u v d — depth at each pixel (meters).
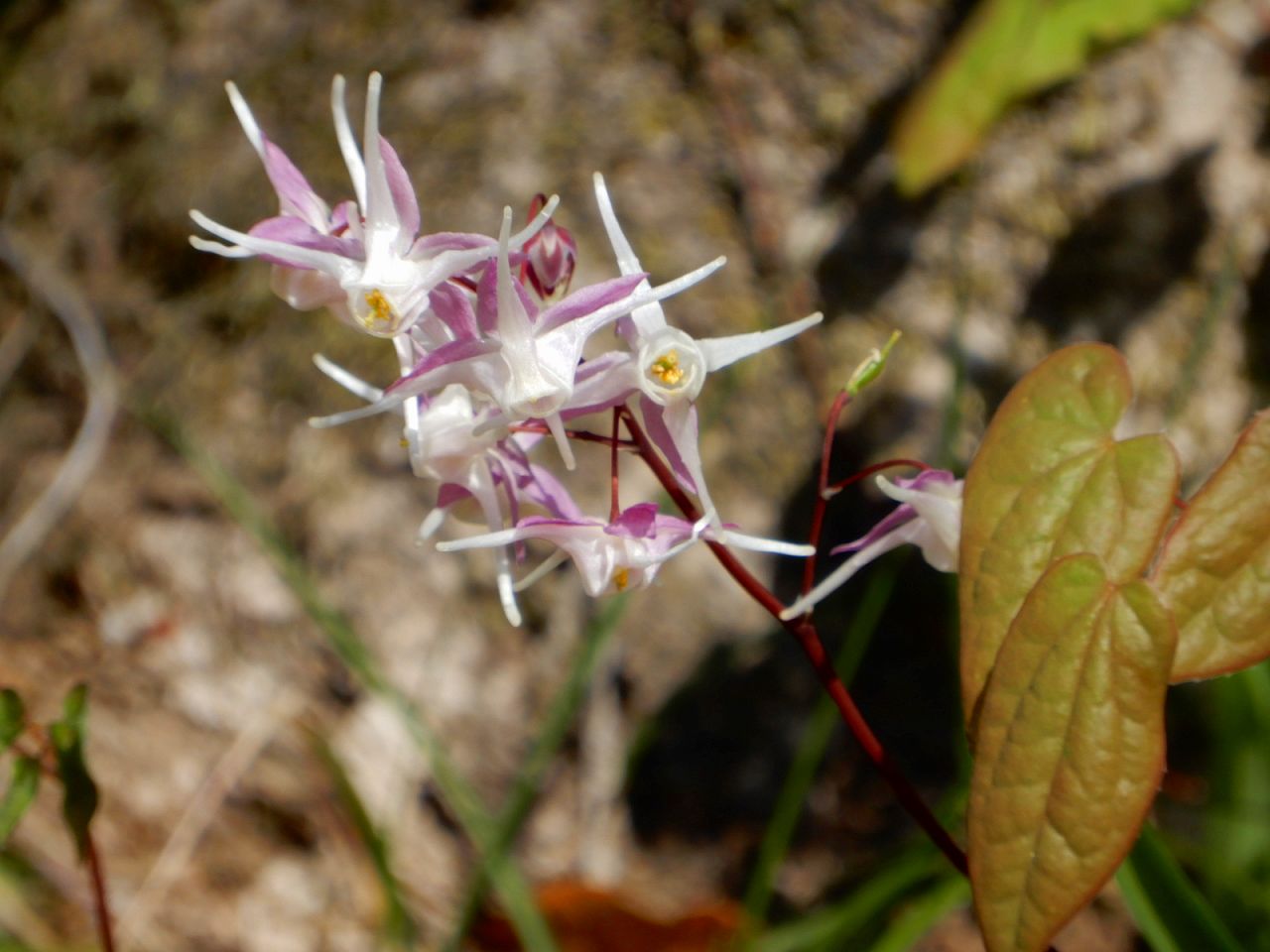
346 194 0.34
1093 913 0.29
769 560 0.32
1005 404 0.14
